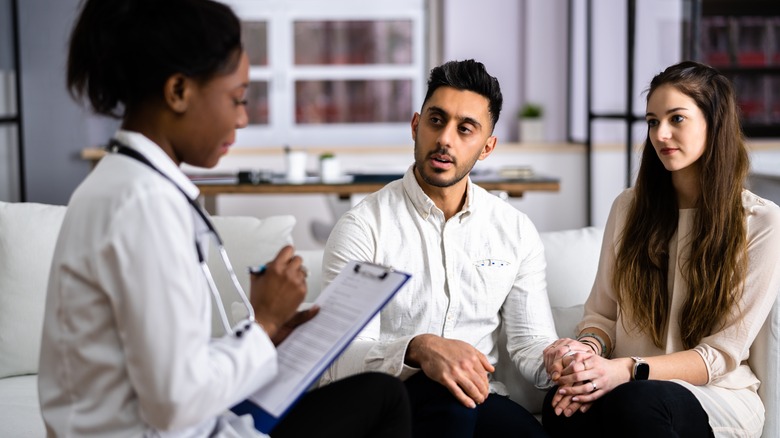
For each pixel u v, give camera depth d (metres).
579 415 1.66
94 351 1.10
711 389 1.72
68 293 1.10
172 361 1.05
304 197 5.37
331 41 5.70
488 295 1.81
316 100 5.76
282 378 1.26
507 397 1.80
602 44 5.29
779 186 4.52
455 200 1.79
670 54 4.55
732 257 1.73
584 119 5.58
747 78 5.48
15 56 3.96
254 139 5.77
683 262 1.81
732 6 5.41
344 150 5.31
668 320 1.83
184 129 1.17
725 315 1.74
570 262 2.22
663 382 1.63
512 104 5.83
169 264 1.07
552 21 5.73
